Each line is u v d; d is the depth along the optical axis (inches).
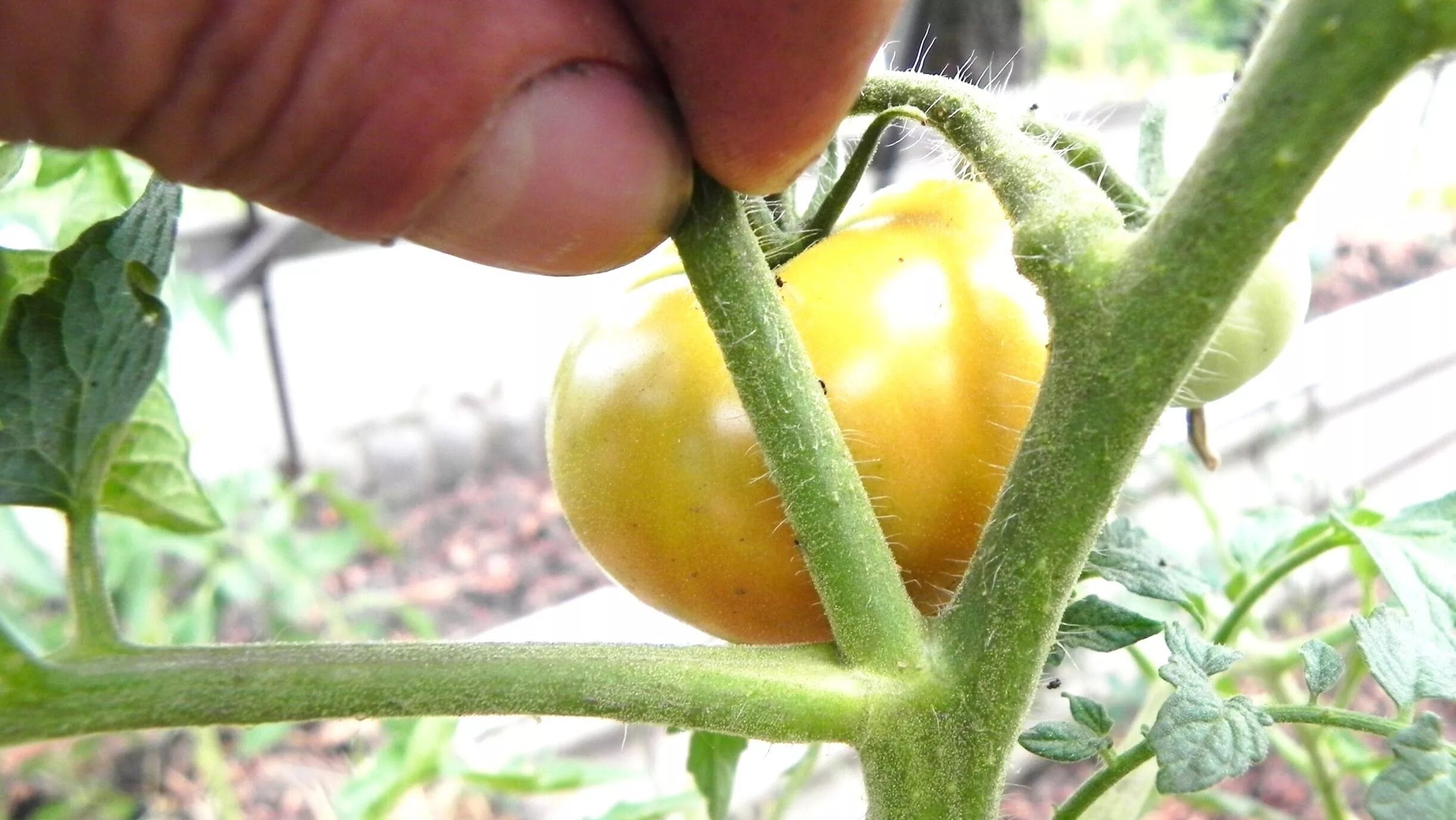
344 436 18.3
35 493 2.9
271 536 12.5
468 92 2.7
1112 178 4.1
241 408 18.0
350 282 20.6
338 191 2.9
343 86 2.6
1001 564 3.1
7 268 3.9
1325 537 5.1
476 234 3.0
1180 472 8.4
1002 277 3.7
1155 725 3.3
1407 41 2.4
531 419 19.4
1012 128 3.4
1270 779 13.6
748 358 3.2
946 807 3.2
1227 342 4.4
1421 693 3.3
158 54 2.5
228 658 2.8
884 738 3.2
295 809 13.5
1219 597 7.8
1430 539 4.1
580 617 14.5
